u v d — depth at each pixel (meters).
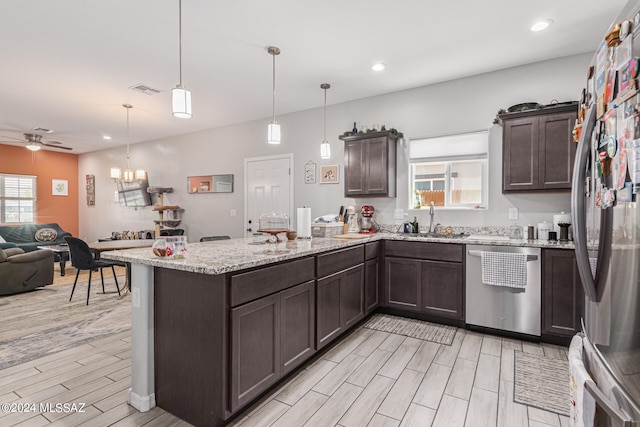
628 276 0.83
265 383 1.91
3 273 4.27
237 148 5.45
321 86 3.89
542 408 1.91
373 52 3.08
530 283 2.80
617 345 0.88
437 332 3.06
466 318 3.10
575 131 1.41
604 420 0.91
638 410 0.77
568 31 2.74
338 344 2.80
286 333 2.09
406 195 3.99
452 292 3.16
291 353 2.13
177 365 1.84
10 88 3.89
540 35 2.80
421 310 3.30
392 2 2.35
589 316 1.10
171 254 1.91
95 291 4.61
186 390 1.81
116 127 5.68
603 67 1.00
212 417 1.71
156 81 3.71
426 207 3.95
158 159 6.51
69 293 4.48
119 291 4.31
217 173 5.69
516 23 2.62
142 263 1.86
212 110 4.78
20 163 7.30
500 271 2.89
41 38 2.79
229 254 2.09
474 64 3.34
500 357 2.55
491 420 1.81
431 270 3.25
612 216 0.92
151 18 2.52
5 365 2.44
